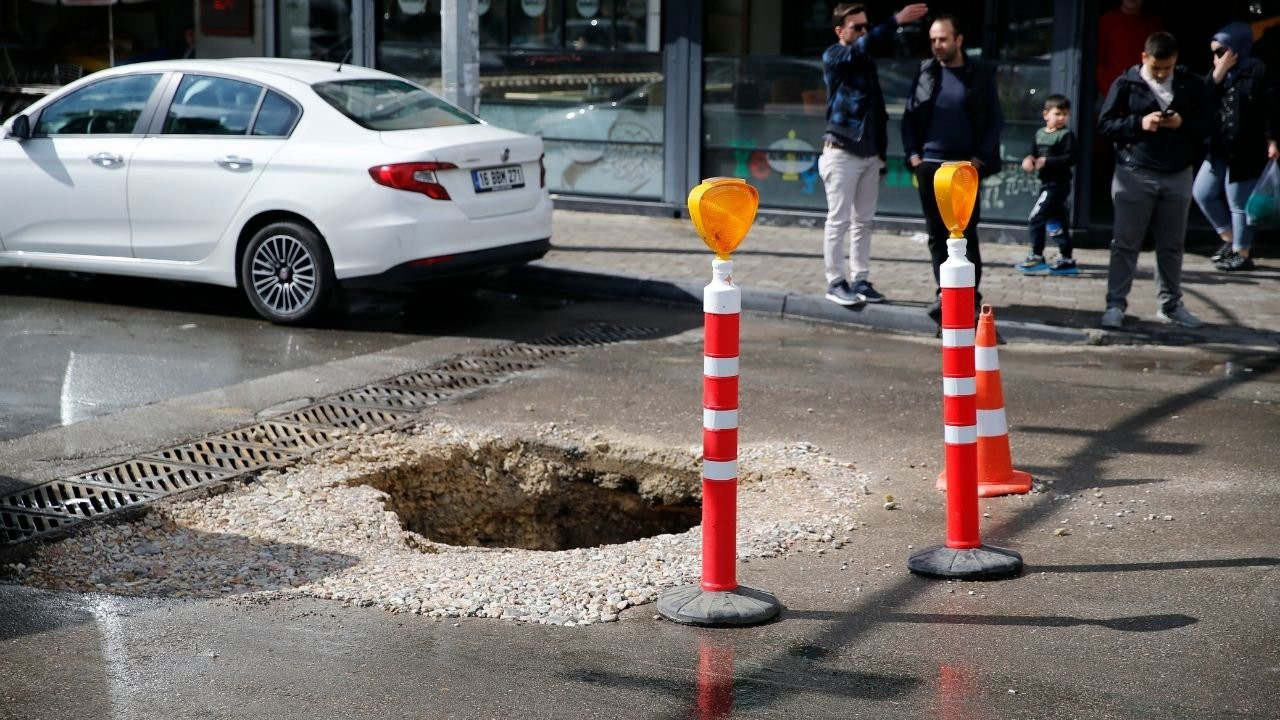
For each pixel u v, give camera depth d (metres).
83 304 10.41
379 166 9.24
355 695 4.31
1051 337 9.48
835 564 5.47
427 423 7.40
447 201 9.37
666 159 14.27
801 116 13.73
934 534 5.81
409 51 15.39
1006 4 12.69
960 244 5.33
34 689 4.35
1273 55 12.98
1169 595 5.08
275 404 7.69
